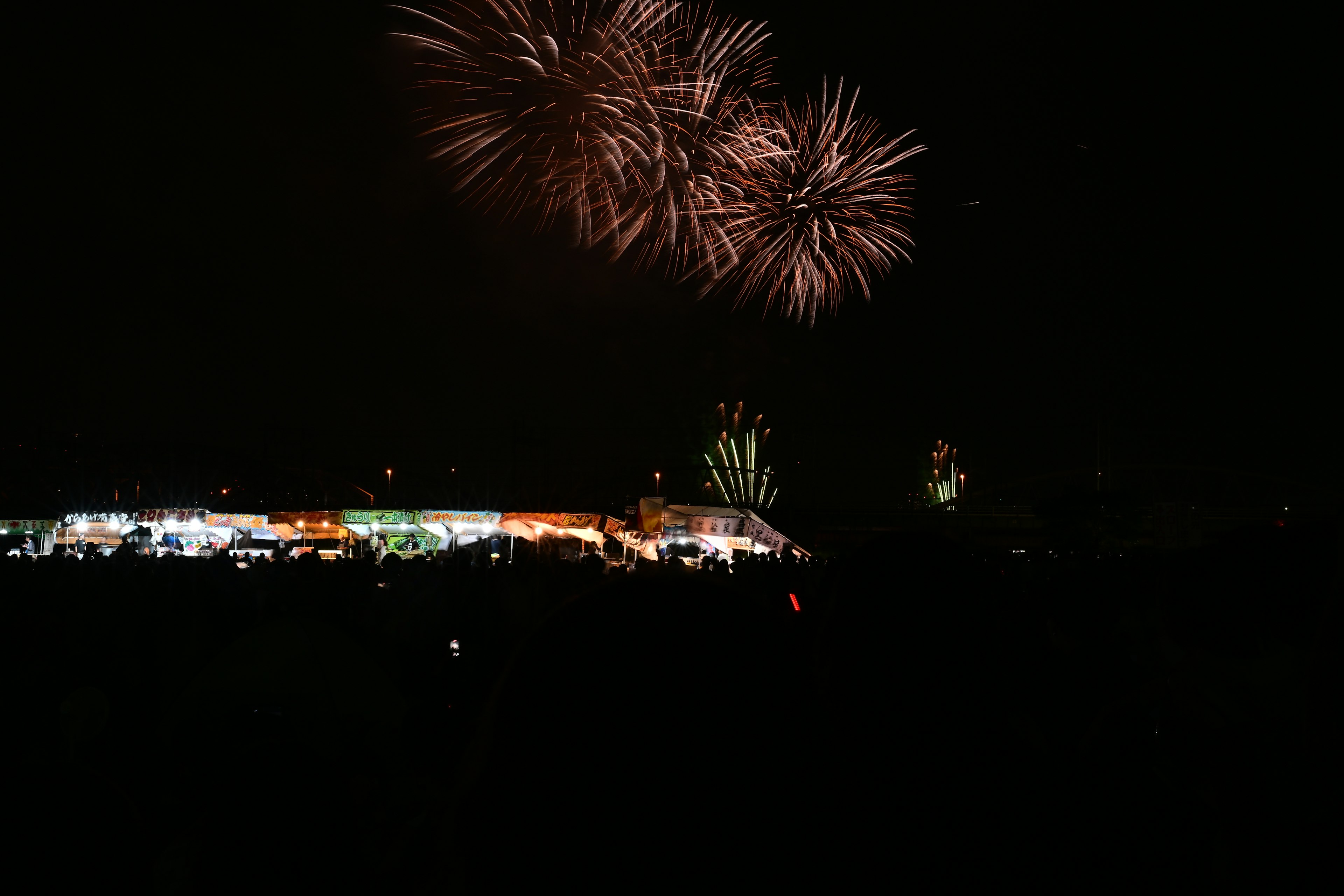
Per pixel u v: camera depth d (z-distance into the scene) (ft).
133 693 23.15
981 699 6.01
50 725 20.51
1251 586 7.95
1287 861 6.56
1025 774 5.92
